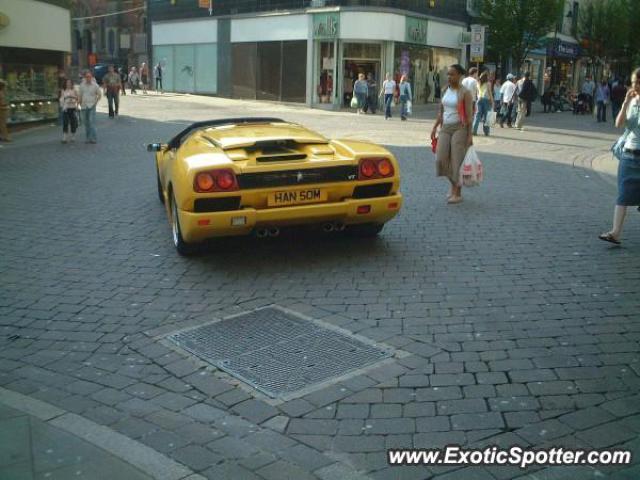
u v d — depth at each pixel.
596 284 5.83
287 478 3.12
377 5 31.05
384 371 4.21
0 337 4.89
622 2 44.91
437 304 5.38
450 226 7.84
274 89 34.75
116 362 4.45
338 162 6.24
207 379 4.16
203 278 6.09
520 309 5.25
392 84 25.97
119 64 54.41
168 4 41.91
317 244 7.12
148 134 18.48
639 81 6.59
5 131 16.66
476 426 3.57
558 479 3.11
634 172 6.77
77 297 5.66
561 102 35.12
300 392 3.97
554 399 3.84
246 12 35.94
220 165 5.96
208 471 3.17
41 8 19.48
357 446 3.39
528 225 7.89
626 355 4.42
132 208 8.96
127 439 3.45
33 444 3.38
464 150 8.81
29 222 8.24
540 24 34.62
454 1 36.09
